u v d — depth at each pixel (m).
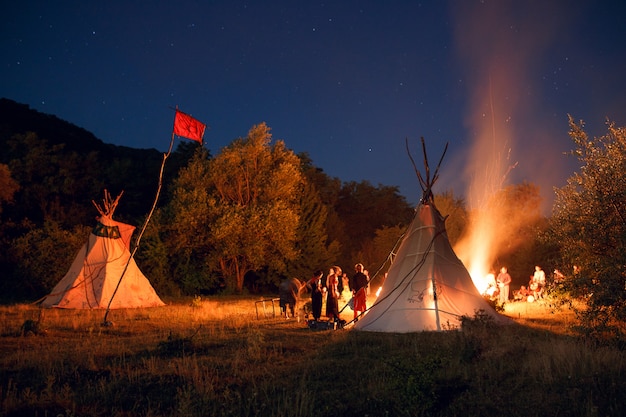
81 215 41.16
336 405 6.72
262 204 36.47
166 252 33.38
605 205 10.42
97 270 21.67
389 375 7.79
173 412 6.55
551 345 8.91
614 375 7.24
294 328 14.05
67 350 10.42
